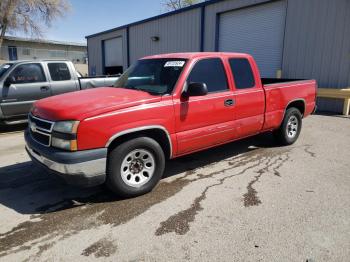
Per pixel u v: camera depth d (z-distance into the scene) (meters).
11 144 6.82
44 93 8.31
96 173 3.49
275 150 6.01
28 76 8.12
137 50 21.70
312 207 3.64
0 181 4.59
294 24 11.91
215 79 4.68
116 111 3.57
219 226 3.24
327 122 8.98
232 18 14.77
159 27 19.11
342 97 10.23
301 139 6.90
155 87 4.33
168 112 4.00
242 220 3.36
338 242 2.94
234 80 4.94
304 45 11.68
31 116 4.08
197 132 4.41
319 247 2.87
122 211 3.60
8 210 3.68
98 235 3.11
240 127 5.07
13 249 2.90
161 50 19.33
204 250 2.84
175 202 3.80
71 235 3.12
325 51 11.07
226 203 3.76
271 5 12.97
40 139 3.80
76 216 3.51
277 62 13.08
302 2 11.52
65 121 3.41
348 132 7.61
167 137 4.08
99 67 27.17
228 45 15.20
